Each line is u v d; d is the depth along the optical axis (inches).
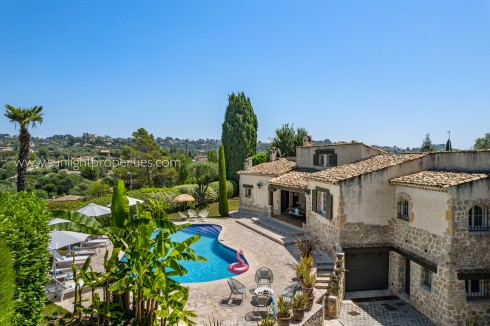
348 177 728.3
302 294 543.8
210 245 1035.3
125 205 457.7
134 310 464.1
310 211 957.2
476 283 600.7
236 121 1959.9
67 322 465.1
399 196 719.7
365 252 740.0
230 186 1862.7
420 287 645.9
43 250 401.7
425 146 2016.5
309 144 1359.5
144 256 410.3
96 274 457.7
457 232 566.9
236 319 520.1
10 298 293.1
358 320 613.0
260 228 1098.1
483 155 620.7
